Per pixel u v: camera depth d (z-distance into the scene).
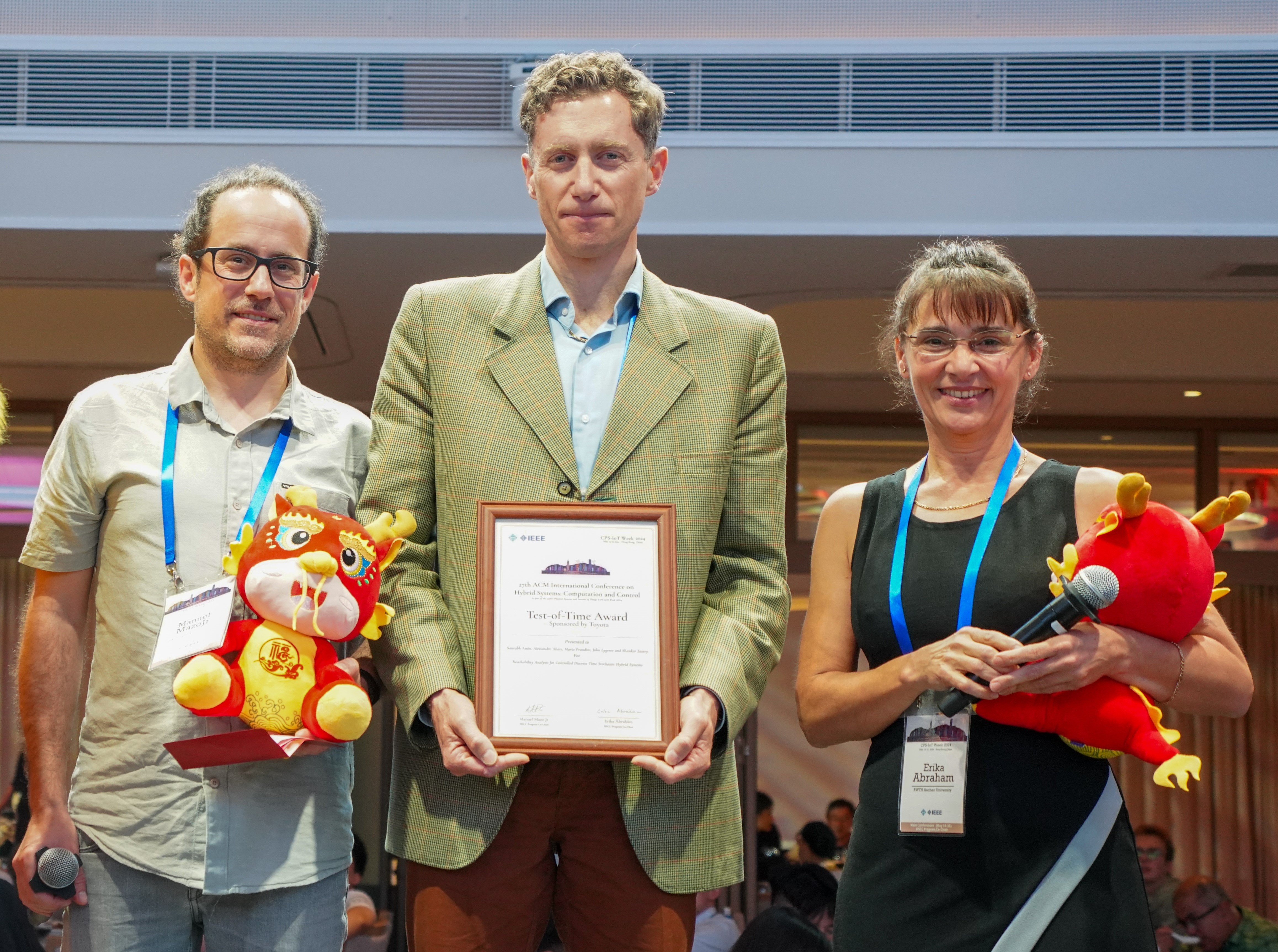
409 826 1.85
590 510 1.79
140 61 5.17
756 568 1.95
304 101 5.15
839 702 1.87
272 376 2.07
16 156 5.11
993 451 1.92
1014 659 1.66
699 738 1.72
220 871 1.85
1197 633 1.79
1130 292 5.84
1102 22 5.18
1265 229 4.97
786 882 4.00
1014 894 1.71
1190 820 8.04
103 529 1.98
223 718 1.88
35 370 7.30
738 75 5.17
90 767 1.90
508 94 5.15
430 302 1.98
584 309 1.97
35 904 1.88
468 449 1.87
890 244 5.19
